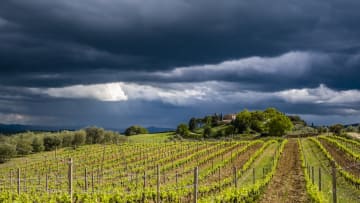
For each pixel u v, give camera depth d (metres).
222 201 25.38
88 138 101.62
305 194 28.53
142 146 78.94
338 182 35.22
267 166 50.34
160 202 27.91
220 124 162.12
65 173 51.00
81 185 38.69
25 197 26.95
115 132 108.88
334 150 61.88
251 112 136.88
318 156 57.69
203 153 64.12
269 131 109.69
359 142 70.94
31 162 65.81
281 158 57.59
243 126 131.12
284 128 107.88
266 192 30.62
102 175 46.03
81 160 64.06
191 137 132.75
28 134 91.69
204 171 45.44
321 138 85.06
